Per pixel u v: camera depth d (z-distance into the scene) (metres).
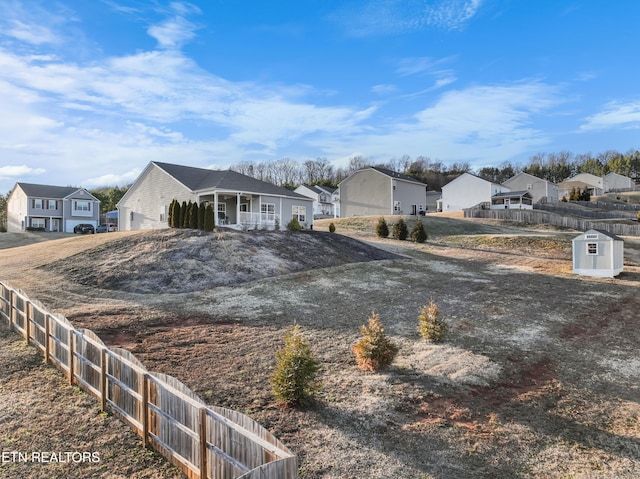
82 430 5.13
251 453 3.58
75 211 50.41
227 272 16.06
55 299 11.98
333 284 15.91
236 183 26.72
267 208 27.89
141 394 4.97
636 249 27.56
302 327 10.44
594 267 19.53
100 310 10.99
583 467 4.93
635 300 14.91
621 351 9.61
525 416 6.25
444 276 18.91
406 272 19.33
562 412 6.46
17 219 49.78
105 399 5.69
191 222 21.92
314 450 4.95
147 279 14.48
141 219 29.78
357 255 22.31
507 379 7.70
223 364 7.67
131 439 4.99
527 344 9.83
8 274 15.03
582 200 63.25
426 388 7.02
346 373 7.61
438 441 5.34
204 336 9.30
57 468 4.35
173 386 4.76
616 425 6.10
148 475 4.30
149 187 29.14
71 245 20.05
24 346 8.09
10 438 4.87
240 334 9.58
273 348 8.68
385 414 6.02
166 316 10.78
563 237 29.75
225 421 3.83
